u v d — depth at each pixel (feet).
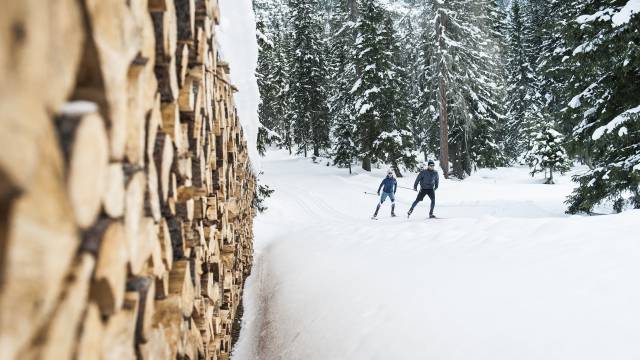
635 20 28.58
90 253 3.32
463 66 78.89
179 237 7.32
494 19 102.42
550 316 10.02
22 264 2.17
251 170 31.01
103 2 3.34
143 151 5.11
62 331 2.82
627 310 9.90
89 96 3.44
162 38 5.63
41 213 2.33
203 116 9.41
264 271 24.08
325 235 25.62
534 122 108.99
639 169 29.60
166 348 6.00
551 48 93.66
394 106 81.61
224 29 22.91
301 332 13.43
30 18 2.14
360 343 11.00
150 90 5.32
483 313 10.68
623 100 32.81
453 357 9.21
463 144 88.79
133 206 4.57
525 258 14.88
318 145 119.75
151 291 5.15
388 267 16.03
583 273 12.56
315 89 115.55
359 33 82.69
